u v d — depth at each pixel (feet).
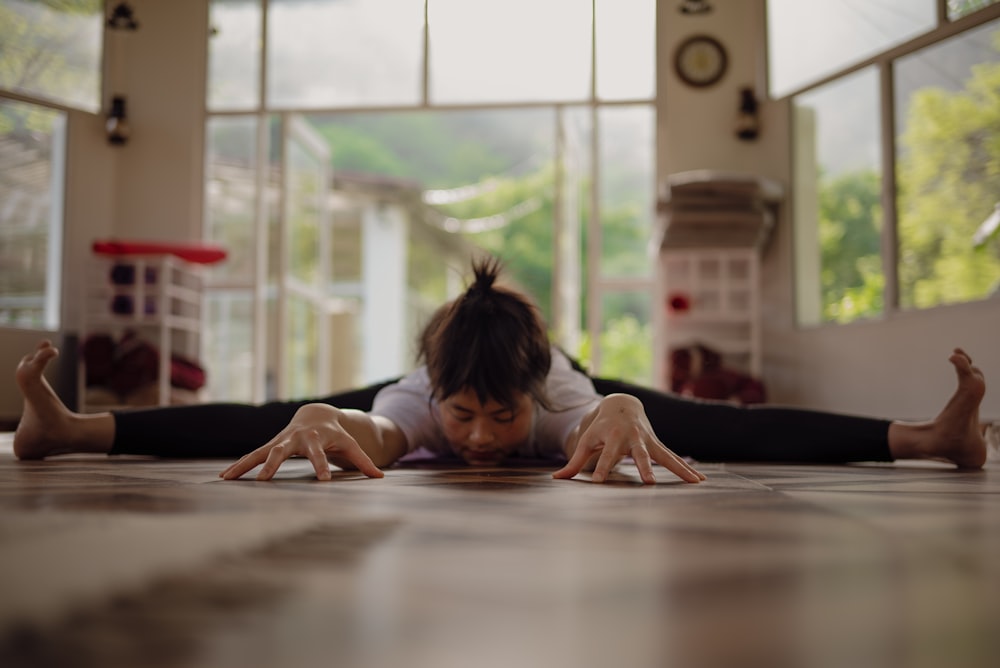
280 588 1.48
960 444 5.44
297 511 2.64
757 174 18.63
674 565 1.72
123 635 1.15
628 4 19.63
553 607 1.34
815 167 17.62
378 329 37.76
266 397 20.25
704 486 3.72
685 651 1.08
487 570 1.66
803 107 17.97
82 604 1.34
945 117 15.01
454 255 45.60
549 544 2.00
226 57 20.56
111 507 2.72
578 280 21.49
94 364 17.49
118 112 19.86
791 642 1.12
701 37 19.02
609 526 2.31
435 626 1.21
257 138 20.45
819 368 17.12
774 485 3.81
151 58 20.42
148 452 6.04
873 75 16.38
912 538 2.11
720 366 17.19
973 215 14.47
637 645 1.11
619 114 19.56
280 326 20.26
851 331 16.42
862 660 1.03
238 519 2.42
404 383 5.82
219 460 6.07
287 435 4.13
